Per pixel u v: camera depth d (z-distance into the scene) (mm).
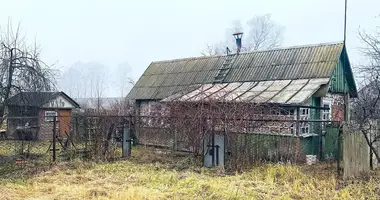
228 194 8055
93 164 11906
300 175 9859
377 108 15375
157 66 22031
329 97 15148
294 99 13102
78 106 22812
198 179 9664
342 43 15594
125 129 13828
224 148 11477
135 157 13422
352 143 9961
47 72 16234
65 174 10523
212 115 11781
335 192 8406
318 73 14758
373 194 8281
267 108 13172
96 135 13469
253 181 9438
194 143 12508
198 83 18484
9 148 14531
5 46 14383
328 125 13422
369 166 10883
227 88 16391
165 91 19188
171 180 9672
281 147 11836
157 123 14891
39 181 9555
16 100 14906
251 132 11500
